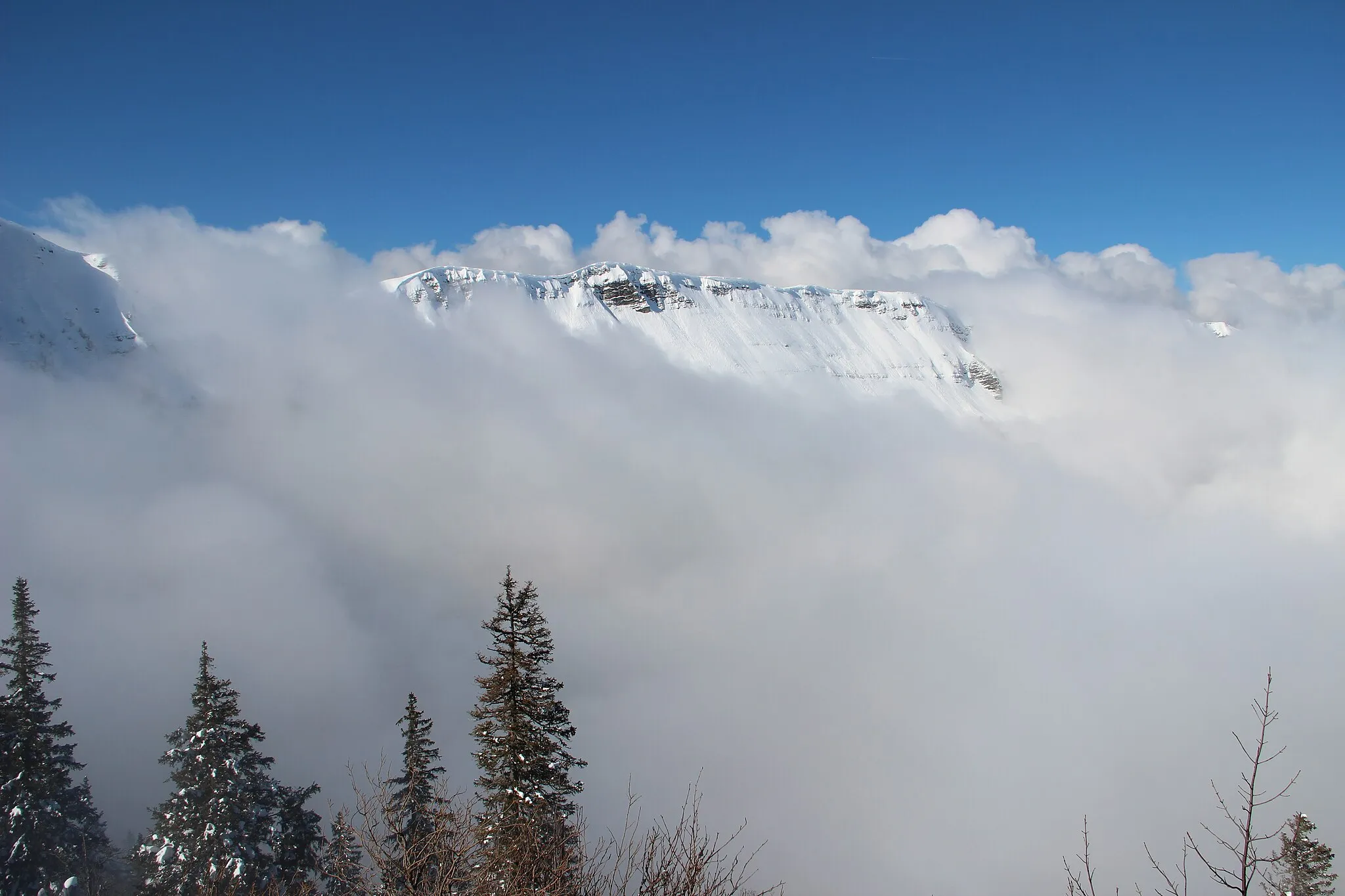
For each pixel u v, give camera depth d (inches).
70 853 1084.5
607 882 415.5
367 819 446.9
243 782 1094.4
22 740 1075.3
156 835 1084.5
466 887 452.1
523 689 875.4
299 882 1042.1
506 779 830.5
